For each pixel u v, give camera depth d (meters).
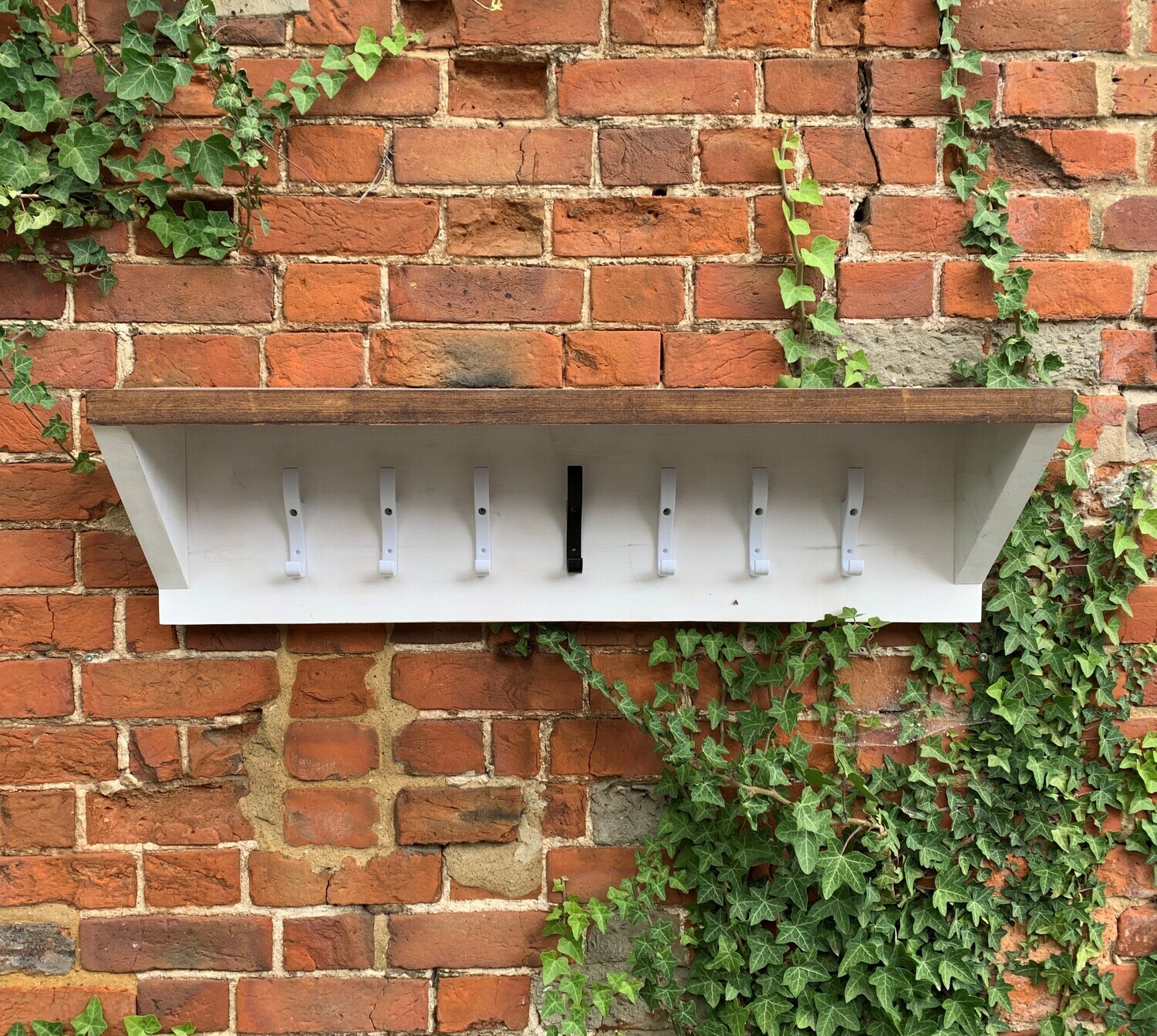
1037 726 1.12
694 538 1.09
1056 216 1.11
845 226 1.10
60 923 1.11
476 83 1.09
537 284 1.09
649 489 1.08
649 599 1.09
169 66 1.03
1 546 1.08
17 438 1.08
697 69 1.08
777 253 1.10
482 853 1.13
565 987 1.11
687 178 1.09
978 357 1.11
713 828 1.11
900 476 1.09
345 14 1.07
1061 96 1.09
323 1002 1.13
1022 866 1.13
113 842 1.11
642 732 1.13
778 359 1.10
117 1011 1.12
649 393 0.89
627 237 1.09
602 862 1.13
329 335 1.09
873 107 1.09
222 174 1.05
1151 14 1.09
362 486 1.07
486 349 1.09
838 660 1.10
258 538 1.07
